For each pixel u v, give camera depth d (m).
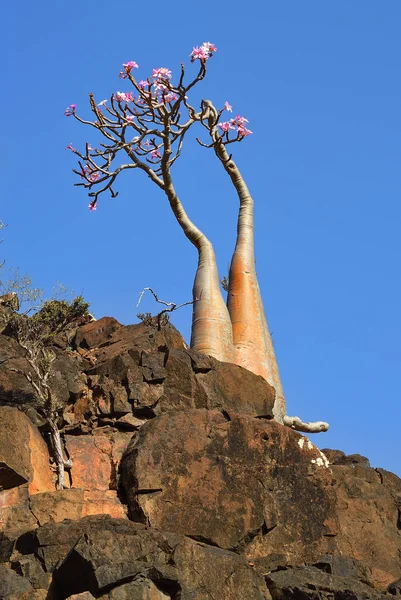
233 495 17.08
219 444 17.45
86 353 20.56
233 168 23.75
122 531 15.02
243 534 16.83
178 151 22.03
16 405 18.28
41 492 16.36
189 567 14.80
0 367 18.64
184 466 17.05
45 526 15.05
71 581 14.34
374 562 17.89
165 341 20.50
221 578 15.07
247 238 23.31
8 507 16.14
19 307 22.23
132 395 18.44
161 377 18.86
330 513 17.83
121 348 20.08
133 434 18.20
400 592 16.77
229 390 19.55
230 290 22.66
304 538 17.42
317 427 21.56
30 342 19.75
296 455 18.03
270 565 16.69
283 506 17.50
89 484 17.23
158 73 21.20
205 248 22.70
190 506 16.73
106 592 14.04
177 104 21.25
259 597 15.34
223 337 21.52
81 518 15.48
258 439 17.81
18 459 16.42
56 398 18.41
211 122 22.80
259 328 22.12
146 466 16.84
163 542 14.85
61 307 22.05
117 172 21.78
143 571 14.34
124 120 21.59
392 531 18.56
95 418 18.31
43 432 18.14
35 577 14.48
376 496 18.97
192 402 18.91
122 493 17.11
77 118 21.58
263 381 20.11
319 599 15.49
